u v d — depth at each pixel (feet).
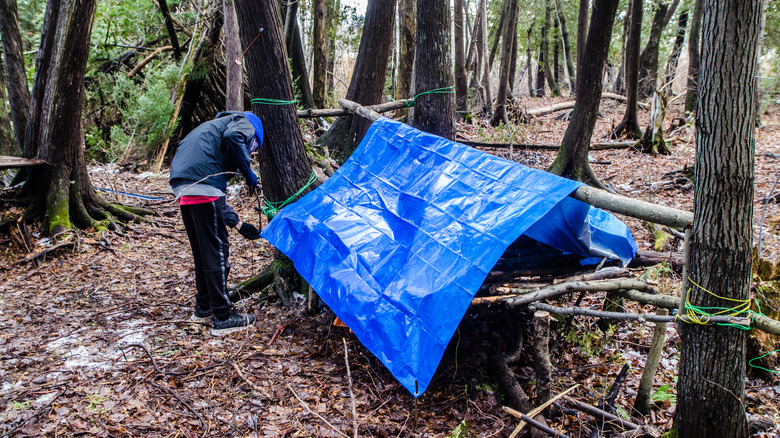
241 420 9.77
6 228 19.30
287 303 14.85
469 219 10.51
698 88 7.55
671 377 11.98
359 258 11.19
